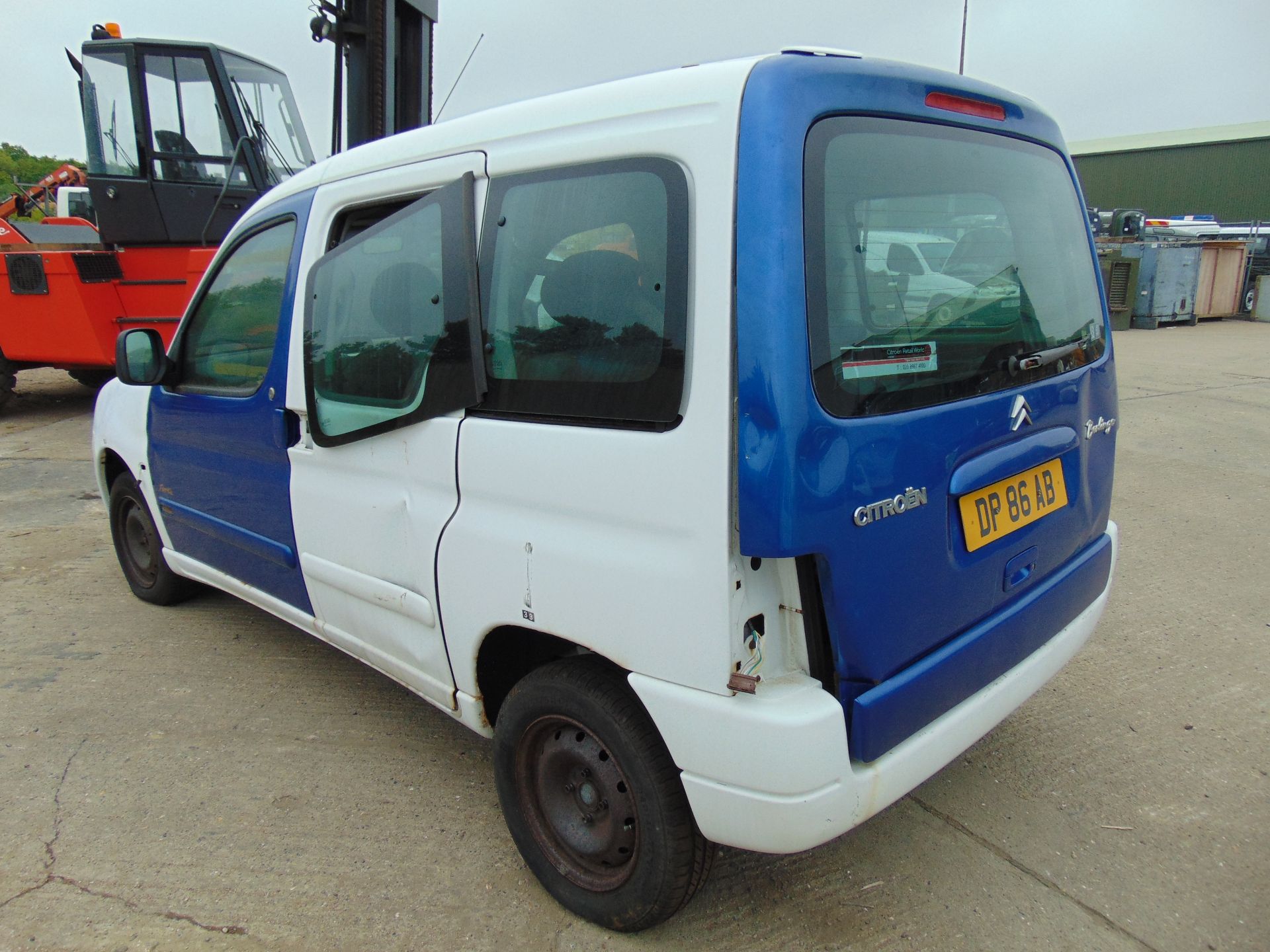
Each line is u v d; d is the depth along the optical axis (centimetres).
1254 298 1873
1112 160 3456
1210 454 721
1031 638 251
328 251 295
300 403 304
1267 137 3008
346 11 519
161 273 913
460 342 242
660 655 204
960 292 224
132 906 253
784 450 180
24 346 945
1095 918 244
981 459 223
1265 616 429
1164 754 320
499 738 253
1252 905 248
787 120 184
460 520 249
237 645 421
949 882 259
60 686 382
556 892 249
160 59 828
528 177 227
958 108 230
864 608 197
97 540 578
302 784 311
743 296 182
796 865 267
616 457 205
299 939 241
